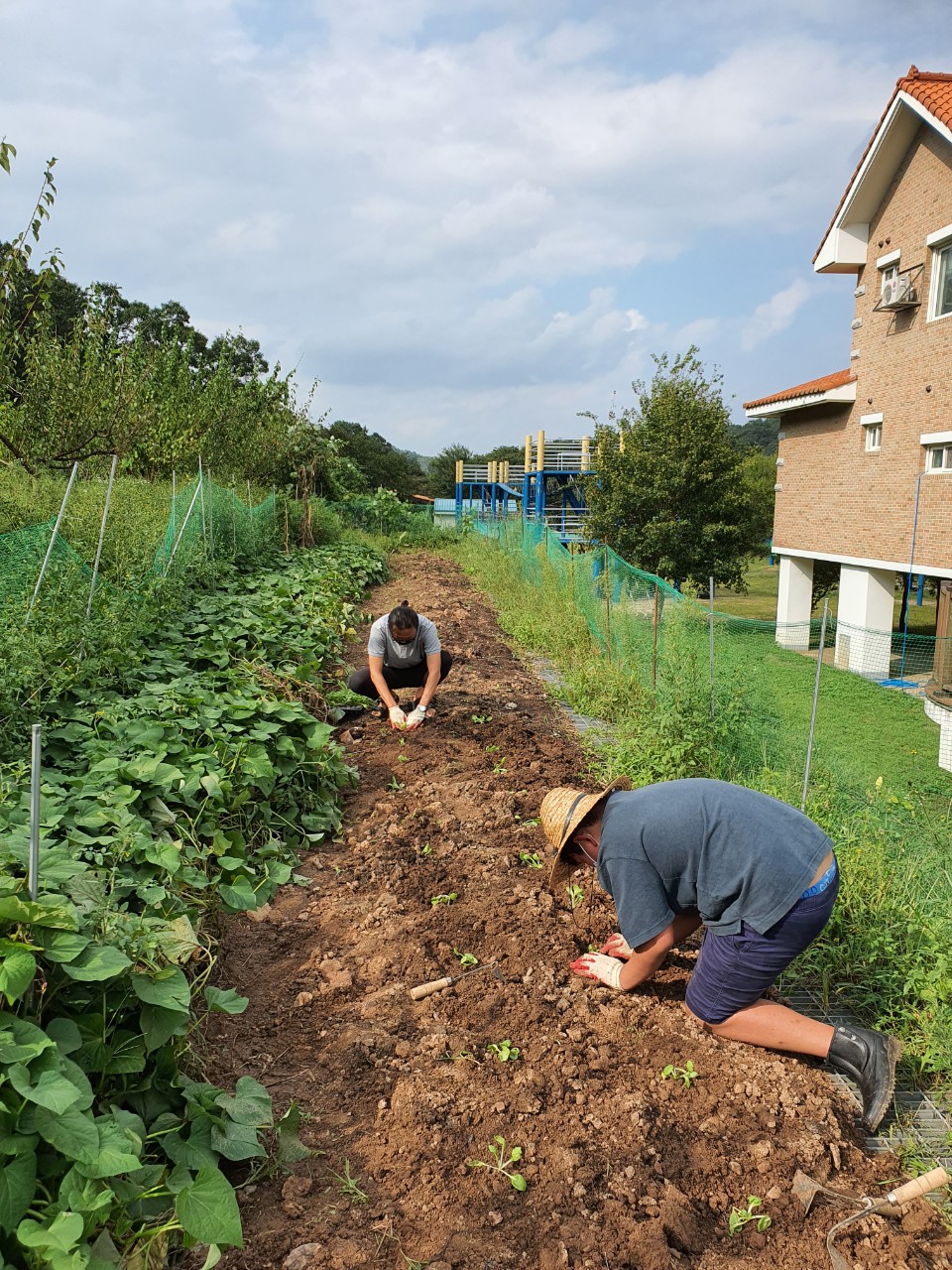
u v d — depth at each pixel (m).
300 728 5.75
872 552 17.94
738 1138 2.87
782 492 22.20
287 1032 3.39
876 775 7.33
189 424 15.85
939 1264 2.48
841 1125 2.96
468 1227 2.51
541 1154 2.77
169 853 3.43
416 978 3.70
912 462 16.47
